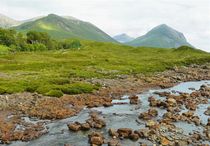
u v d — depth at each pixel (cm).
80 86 5972
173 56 17200
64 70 9244
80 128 3450
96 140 2958
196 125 3656
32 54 15600
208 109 4519
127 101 5181
